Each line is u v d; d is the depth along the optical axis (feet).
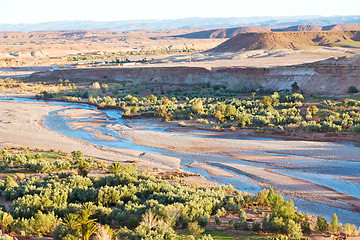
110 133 223.51
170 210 79.20
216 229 75.10
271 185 127.03
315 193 117.60
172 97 359.87
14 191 99.76
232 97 353.51
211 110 270.67
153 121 257.34
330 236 70.64
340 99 293.02
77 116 283.38
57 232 63.52
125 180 115.34
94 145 193.77
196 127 230.68
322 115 234.99
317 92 337.72
